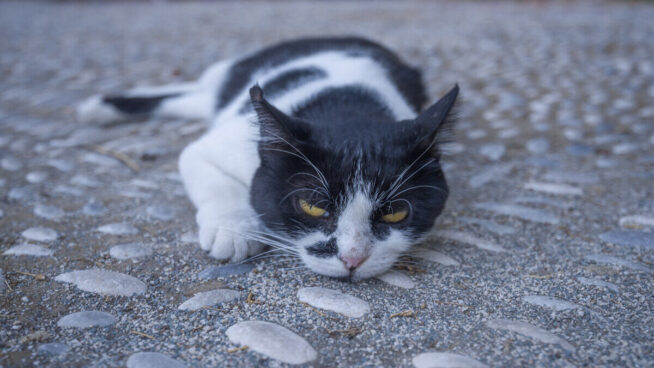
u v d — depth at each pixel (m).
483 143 0.55
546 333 0.30
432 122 0.34
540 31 1.17
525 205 0.43
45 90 0.73
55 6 1.85
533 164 0.50
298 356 0.28
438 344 0.29
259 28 1.30
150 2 1.99
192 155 0.41
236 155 0.38
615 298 0.33
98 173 0.48
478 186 0.47
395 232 0.35
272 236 0.37
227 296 0.32
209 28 1.31
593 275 0.35
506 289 0.33
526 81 0.77
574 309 0.31
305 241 0.35
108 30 1.28
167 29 1.30
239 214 0.37
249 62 0.56
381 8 1.71
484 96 0.70
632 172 0.48
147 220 0.40
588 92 0.71
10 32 1.21
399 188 0.34
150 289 0.33
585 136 0.56
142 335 0.29
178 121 0.62
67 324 0.30
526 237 0.39
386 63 0.49
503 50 0.99
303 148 0.34
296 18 1.49
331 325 0.30
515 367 0.28
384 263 0.34
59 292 0.32
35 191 0.44
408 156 0.34
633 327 0.30
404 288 0.34
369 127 0.36
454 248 0.38
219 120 0.49
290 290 0.33
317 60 0.49
